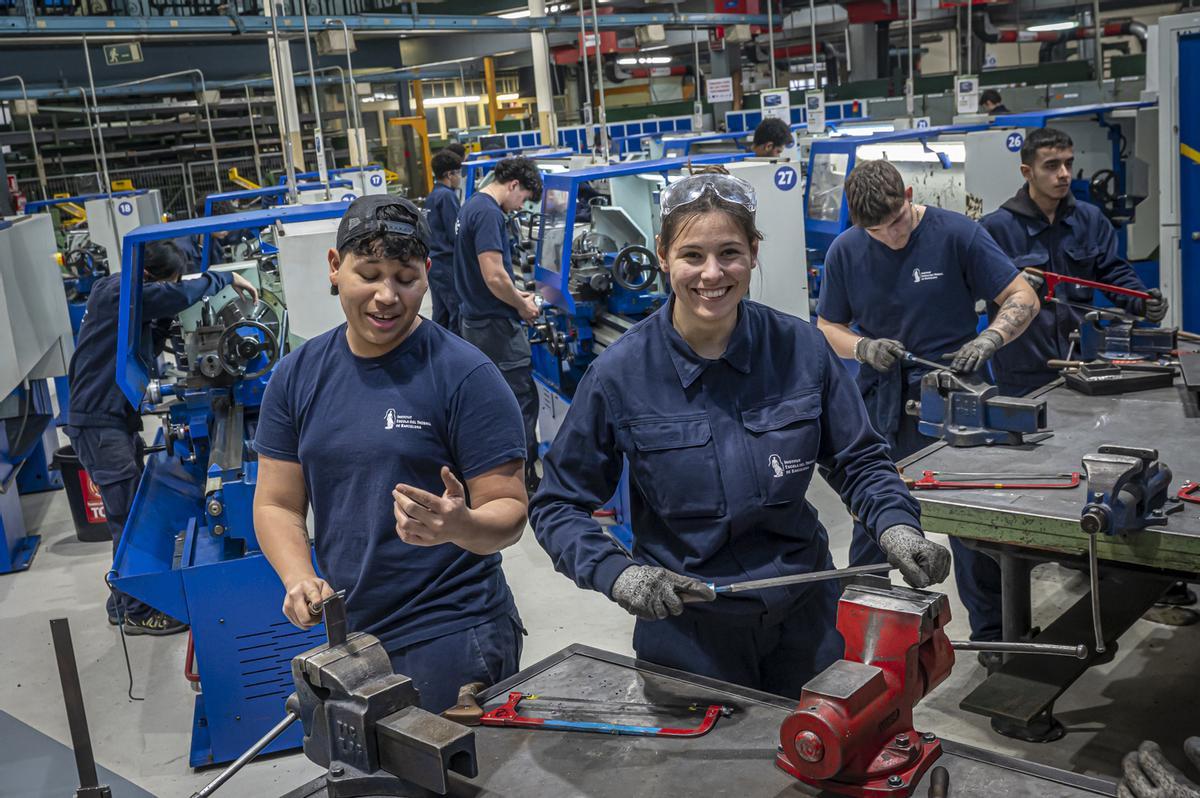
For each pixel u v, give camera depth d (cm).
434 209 609
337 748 131
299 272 325
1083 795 125
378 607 182
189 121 1239
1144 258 600
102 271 777
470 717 155
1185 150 489
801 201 430
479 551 165
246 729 297
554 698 160
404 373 178
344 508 180
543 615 385
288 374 185
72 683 126
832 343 320
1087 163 589
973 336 306
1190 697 290
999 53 1755
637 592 145
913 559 147
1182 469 230
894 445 310
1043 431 264
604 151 612
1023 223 353
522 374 483
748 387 166
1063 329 347
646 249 462
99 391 387
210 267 460
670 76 1794
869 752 127
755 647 171
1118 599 285
